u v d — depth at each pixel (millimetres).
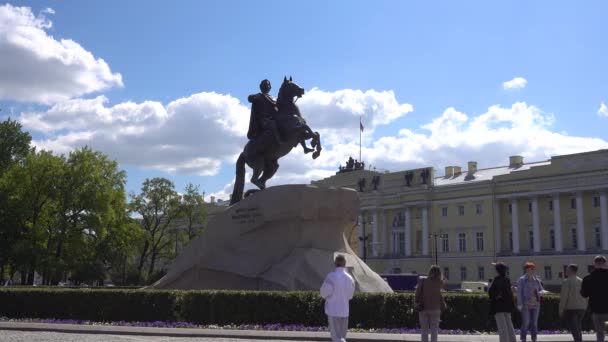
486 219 93125
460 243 96000
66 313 21469
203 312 19203
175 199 74250
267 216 20984
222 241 22031
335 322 11805
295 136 22109
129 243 59656
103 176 58000
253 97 22953
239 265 21219
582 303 15203
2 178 54031
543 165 88562
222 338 16031
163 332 16781
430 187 99688
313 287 19906
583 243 83375
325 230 21297
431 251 98062
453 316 18438
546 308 19266
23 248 50438
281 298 18453
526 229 91000
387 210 104438
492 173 99625
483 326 18281
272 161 22984
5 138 61125
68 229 53625
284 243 20953
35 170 53500
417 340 15211
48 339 15664
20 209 51000
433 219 99062
